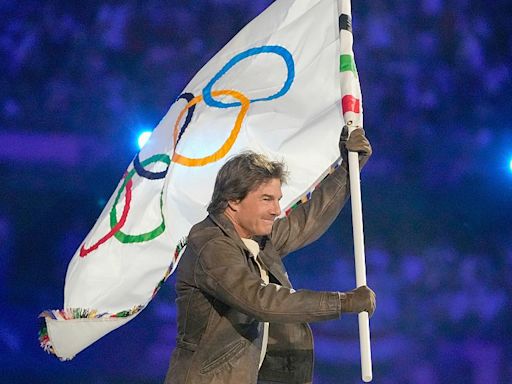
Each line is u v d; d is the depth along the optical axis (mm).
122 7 25625
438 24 25484
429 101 25266
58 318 11797
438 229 24453
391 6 25578
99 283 12289
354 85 11789
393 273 23781
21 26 25609
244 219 10734
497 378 21422
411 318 22703
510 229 24438
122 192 12930
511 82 25219
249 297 9836
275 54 13016
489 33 25422
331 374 21219
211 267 10188
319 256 23797
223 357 10570
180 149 12750
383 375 21344
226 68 13289
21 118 25219
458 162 25000
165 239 12422
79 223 24688
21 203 24781
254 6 25453
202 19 25547
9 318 23234
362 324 9953
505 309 23031
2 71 25391
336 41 12680
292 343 11398
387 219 24562
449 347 22047
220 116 12867
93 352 21797
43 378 21453
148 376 21344
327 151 12367
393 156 25062
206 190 12492
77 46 25500
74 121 25234
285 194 12352
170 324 22375
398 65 25391
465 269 23922
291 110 12641
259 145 12602
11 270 24141
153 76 25344
